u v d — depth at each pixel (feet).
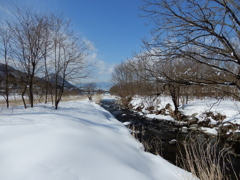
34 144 7.86
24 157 6.58
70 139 8.94
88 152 7.96
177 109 31.78
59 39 29.45
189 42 10.59
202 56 10.69
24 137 8.78
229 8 9.02
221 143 18.48
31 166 5.93
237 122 20.62
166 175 8.91
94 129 14.37
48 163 6.30
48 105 34.30
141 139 20.11
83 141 9.16
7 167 5.86
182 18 9.98
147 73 14.02
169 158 14.28
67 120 14.85
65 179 5.67
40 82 37.01
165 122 31.09
